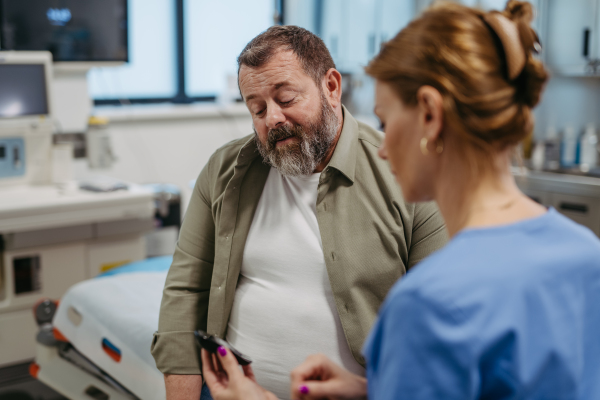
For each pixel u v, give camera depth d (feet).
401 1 15.79
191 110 13.64
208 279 4.88
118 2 10.94
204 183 4.83
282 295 4.33
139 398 5.73
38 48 10.43
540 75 2.28
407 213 4.15
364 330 4.11
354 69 15.72
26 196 9.09
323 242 4.17
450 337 1.94
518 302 2.02
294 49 4.21
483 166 2.28
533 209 2.34
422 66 2.28
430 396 1.95
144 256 10.10
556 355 2.06
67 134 11.21
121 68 13.76
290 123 4.19
